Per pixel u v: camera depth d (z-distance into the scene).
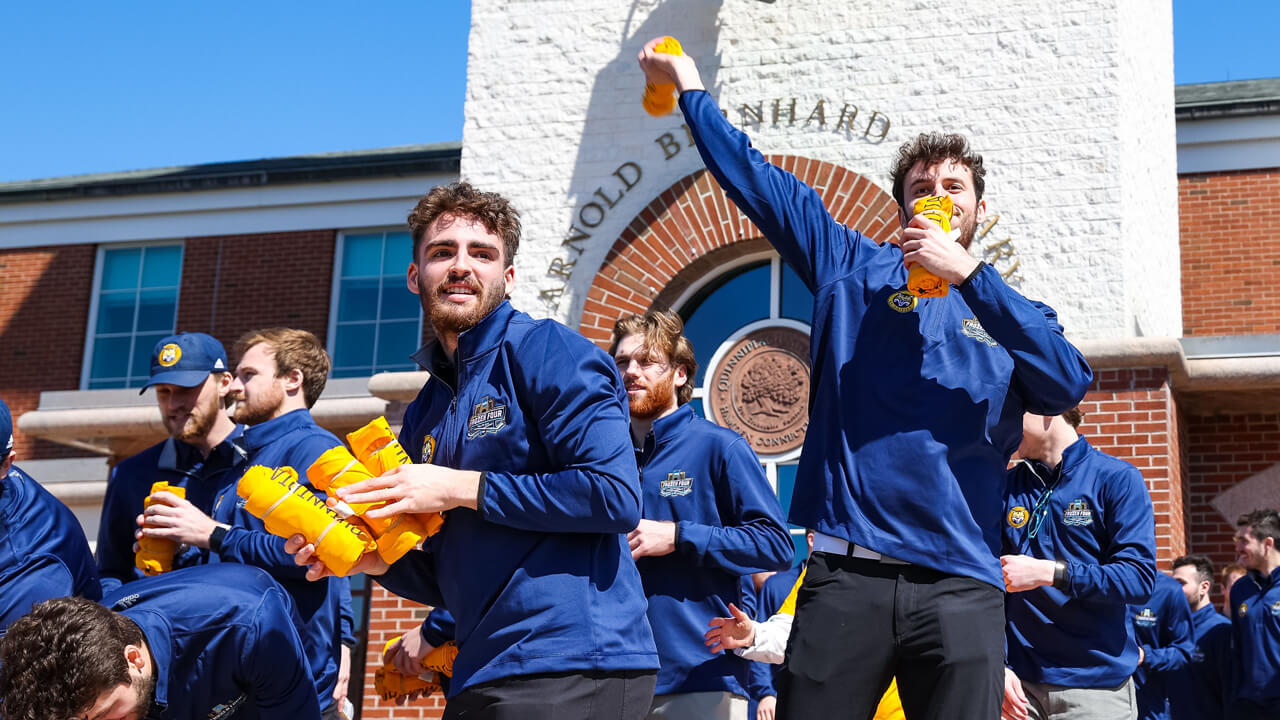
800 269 3.76
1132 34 10.68
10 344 16.17
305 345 5.61
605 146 10.98
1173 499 9.41
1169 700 8.16
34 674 3.07
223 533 4.86
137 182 15.96
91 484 13.91
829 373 3.53
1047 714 5.34
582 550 3.39
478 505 3.30
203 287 15.75
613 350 5.35
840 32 10.69
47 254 16.36
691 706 4.86
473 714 3.31
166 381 5.21
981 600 3.30
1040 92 10.22
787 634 4.83
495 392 3.46
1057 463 5.48
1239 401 10.69
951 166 3.61
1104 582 5.02
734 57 10.88
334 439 5.43
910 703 3.37
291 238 15.62
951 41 10.46
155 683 3.59
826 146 10.52
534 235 10.98
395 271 15.34
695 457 5.17
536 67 11.30
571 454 3.36
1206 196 13.15
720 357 10.56
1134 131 10.46
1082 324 9.78
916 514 3.32
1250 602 7.87
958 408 3.38
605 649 3.31
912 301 3.50
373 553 3.42
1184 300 13.01
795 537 10.07
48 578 4.06
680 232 10.60
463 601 3.41
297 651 3.96
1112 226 9.88
